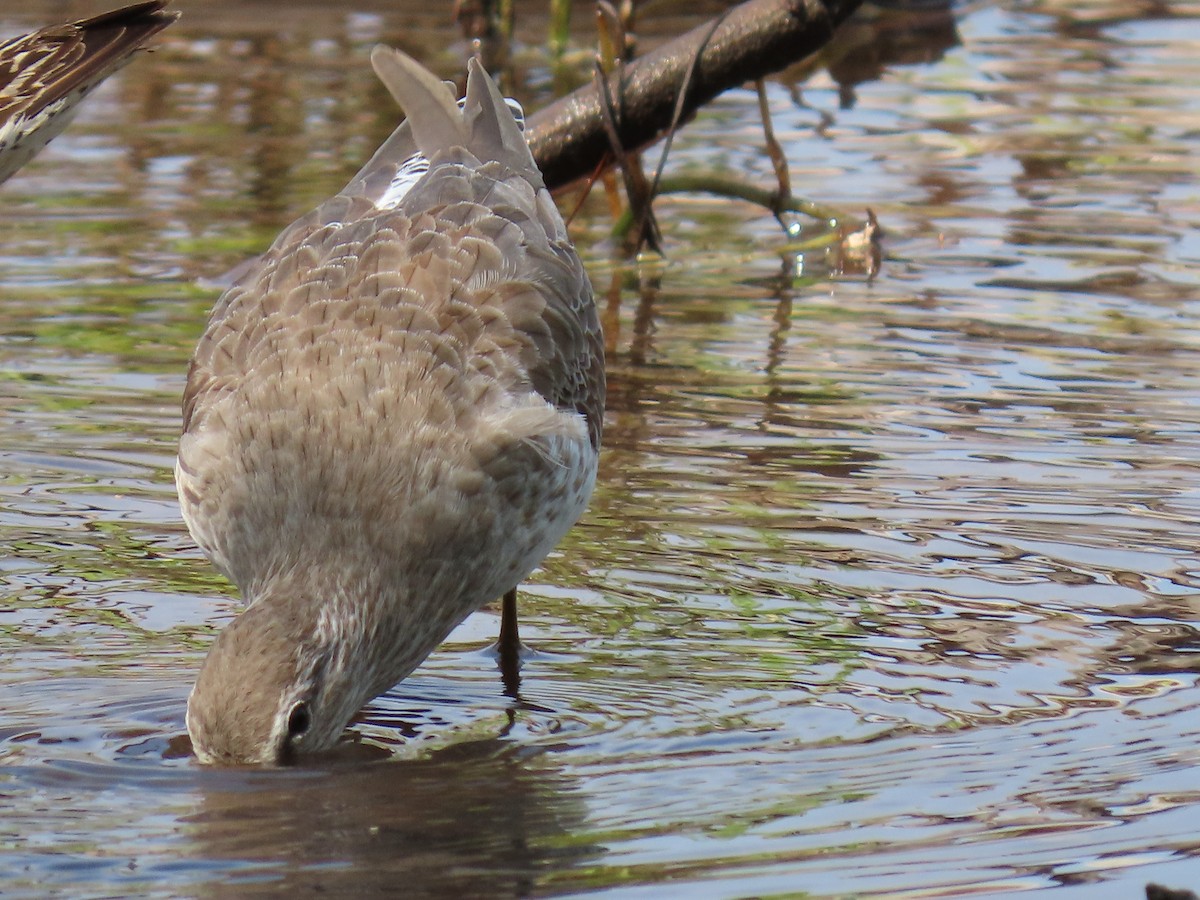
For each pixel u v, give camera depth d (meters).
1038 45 27.61
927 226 20.14
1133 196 21.08
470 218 11.45
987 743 9.37
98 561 12.12
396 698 10.29
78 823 8.49
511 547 10.66
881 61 26.94
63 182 21.14
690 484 13.28
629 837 8.30
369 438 10.23
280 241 11.78
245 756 9.04
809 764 9.16
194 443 10.68
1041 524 12.52
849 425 14.52
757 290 18.48
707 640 10.88
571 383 11.25
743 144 22.83
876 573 11.77
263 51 26.86
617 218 20.27
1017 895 7.65
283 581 9.84
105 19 13.99
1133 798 8.66
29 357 16.02
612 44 19.84
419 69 12.56
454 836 8.34
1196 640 10.69
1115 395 15.16
